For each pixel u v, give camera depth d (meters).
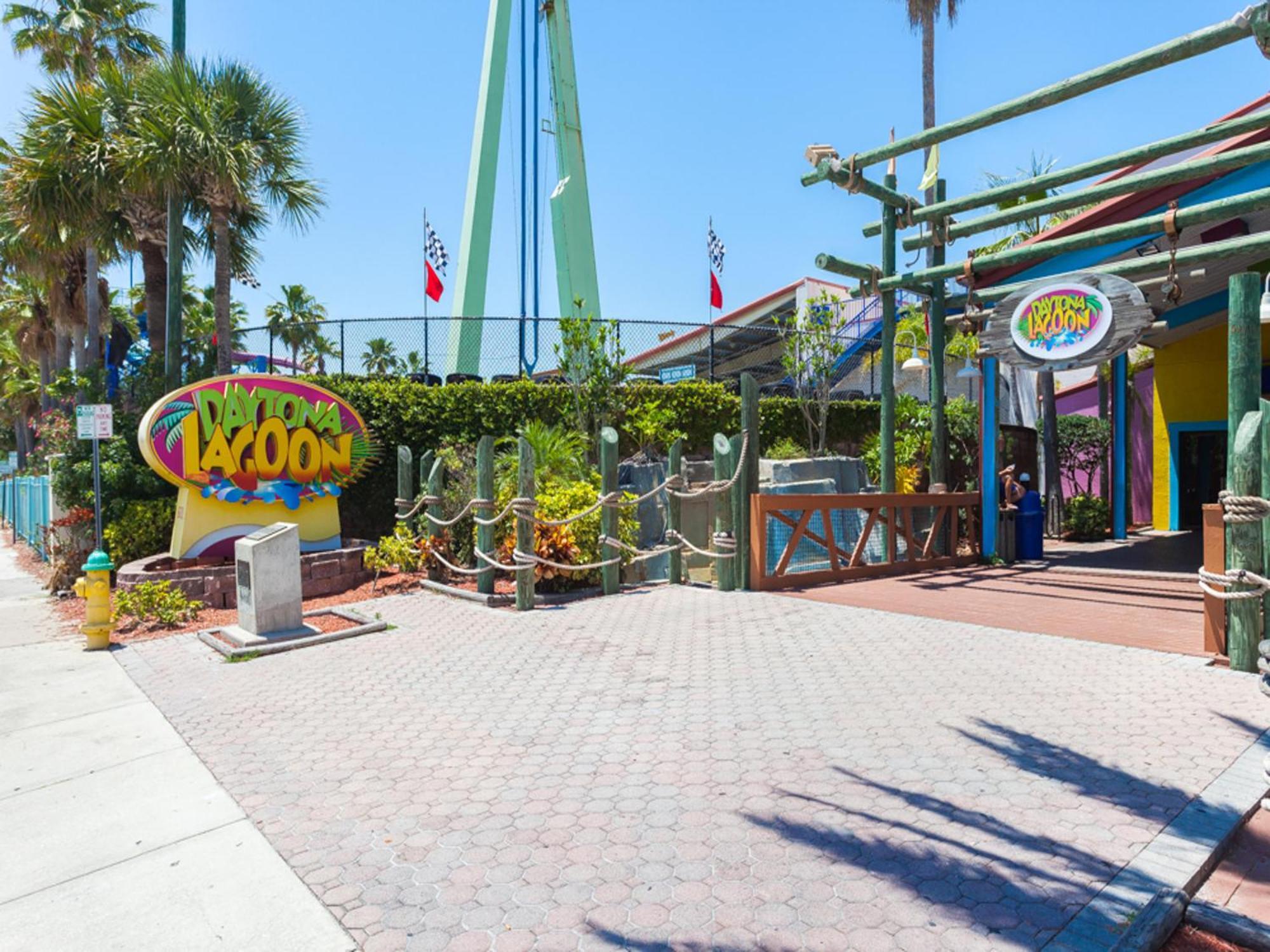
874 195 10.30
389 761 4.23
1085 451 18.19
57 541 12.30
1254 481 5.38
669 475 10.09
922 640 6.59
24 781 4.15
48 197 14.59
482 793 3.76
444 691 5.56
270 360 15.23
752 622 7.53
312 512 11.09
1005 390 21.52
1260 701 4.71
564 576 9.34
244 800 3.78
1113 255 9.77
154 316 16.08
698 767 3.97
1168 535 16.25
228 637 7.35
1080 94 7.83
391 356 15.49
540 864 3.05
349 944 2.58
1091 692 4.99
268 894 2.92
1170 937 2.57
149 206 14.84
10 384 40.09
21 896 2.98
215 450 10.29
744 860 3.02
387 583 10.52
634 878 2.92
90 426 9.70
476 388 14.77
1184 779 3.62
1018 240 19.70
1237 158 7.59
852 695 5.09
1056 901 2.67
